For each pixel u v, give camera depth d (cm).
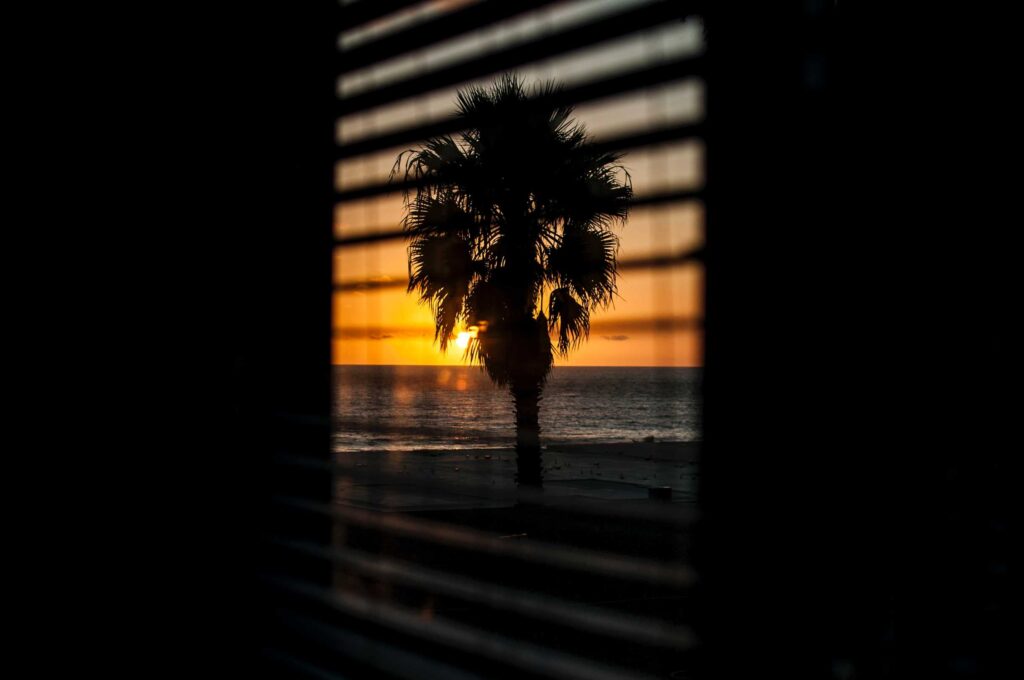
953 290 98
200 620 224
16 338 253
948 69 98
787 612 108
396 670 166
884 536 102
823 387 106
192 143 235
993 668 95
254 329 225
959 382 98
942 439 99
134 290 242
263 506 220
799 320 108
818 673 106
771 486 109
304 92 212
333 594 190
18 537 248
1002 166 94
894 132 101
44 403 250
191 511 229
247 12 222
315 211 212
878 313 103
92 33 246
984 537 96
